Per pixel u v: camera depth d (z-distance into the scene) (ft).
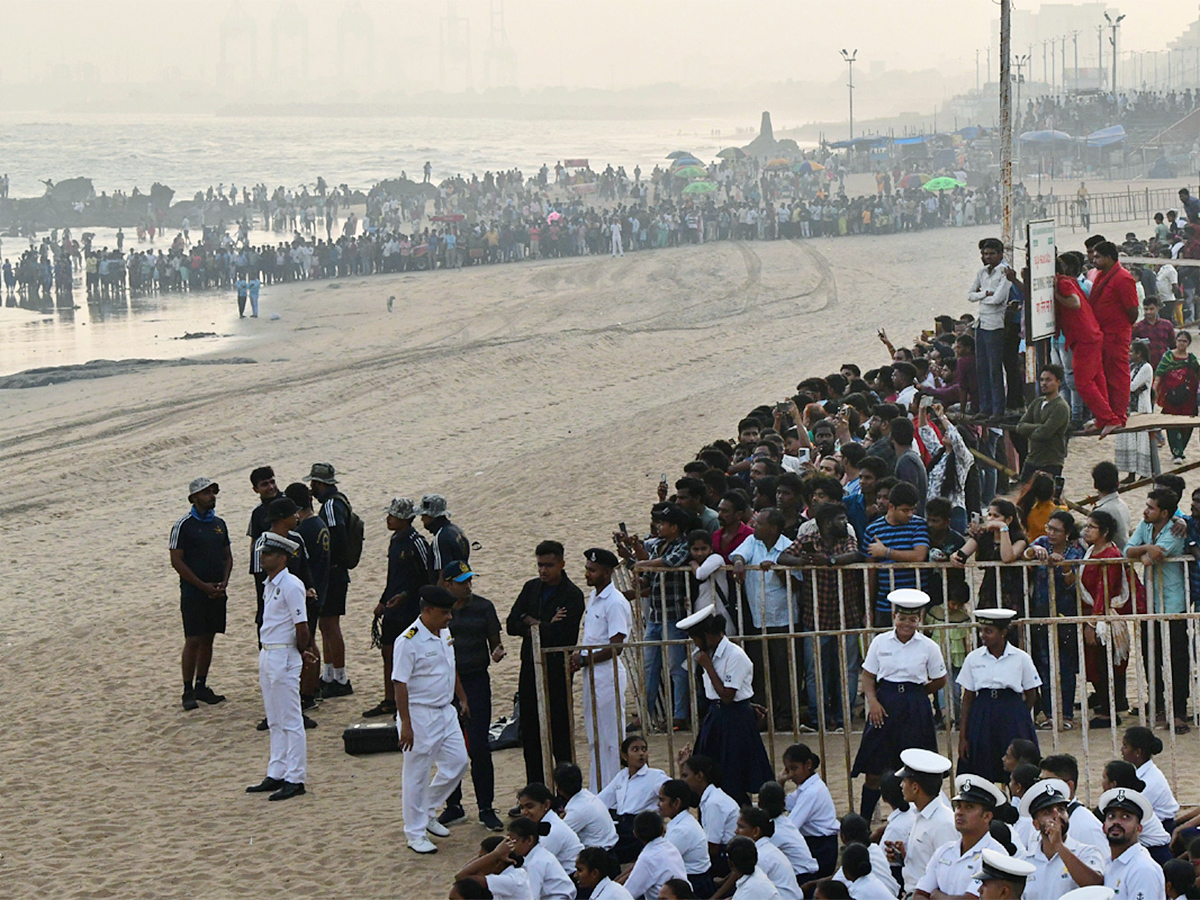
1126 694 45.52
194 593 51.60
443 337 157.69
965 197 248.73
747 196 277.64
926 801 30.27
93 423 117.29
